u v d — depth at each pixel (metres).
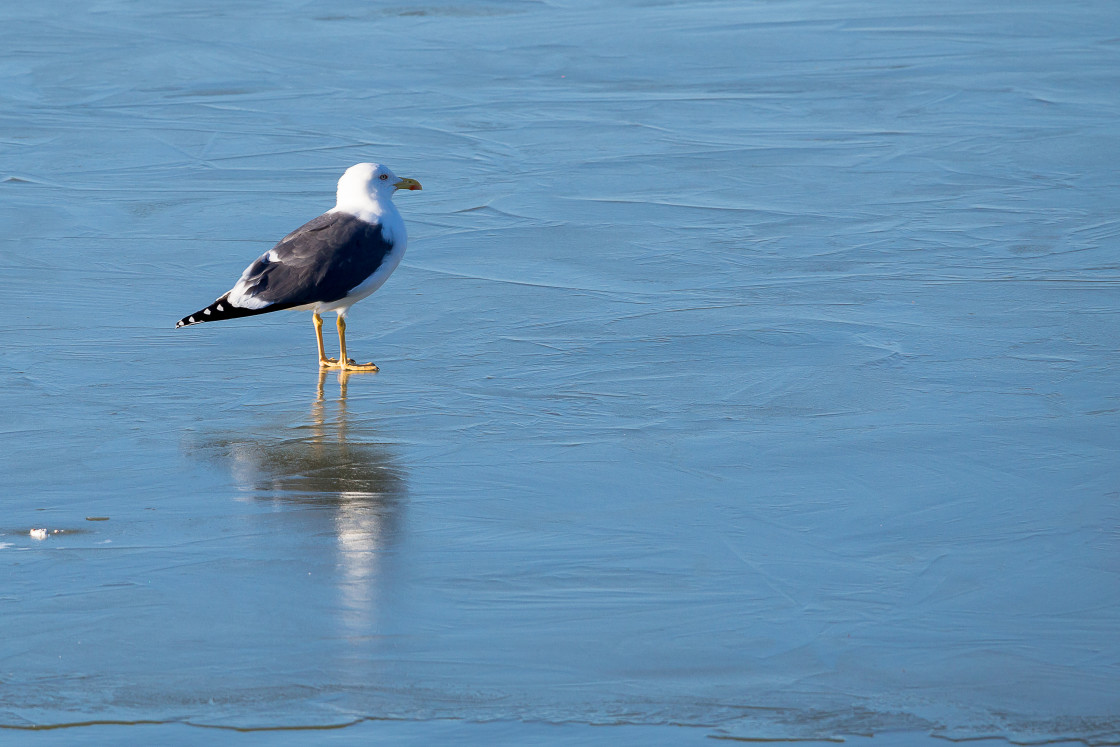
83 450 11.15
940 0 39.25
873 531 9.53
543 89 29.23
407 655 7.90
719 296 15.87
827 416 11.91
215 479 10.52
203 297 16.06
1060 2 38.75
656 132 25.12
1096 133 24.44
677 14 37.88
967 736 7.15
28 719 7.26
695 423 11.79
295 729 7.21
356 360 13.80
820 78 30.05
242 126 25.86
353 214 13.52
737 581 8.78
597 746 7.06
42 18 37.22
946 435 11.35
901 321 14.77
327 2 40.28
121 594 8.58
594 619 8.30
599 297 15.88
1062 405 12.07
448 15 38.38
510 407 12.27
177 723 7.25
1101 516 9.70
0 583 8.71
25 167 22.59
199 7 39.34
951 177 21.77
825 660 7.86
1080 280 16.30
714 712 7.36
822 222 19.23
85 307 15.55
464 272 16.94
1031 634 8.12
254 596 8.57
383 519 9.74
